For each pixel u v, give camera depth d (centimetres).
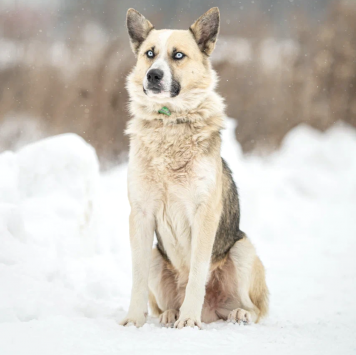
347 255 1271
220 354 503
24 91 2202
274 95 2570
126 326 618
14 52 2406
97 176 1051
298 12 3175
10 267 697
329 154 2372
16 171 1010
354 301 878
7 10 2936
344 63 2819
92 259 905
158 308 776
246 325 671
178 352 504
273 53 2789
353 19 2956
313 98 2716
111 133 2128
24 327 551
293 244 1402
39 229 905
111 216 1302
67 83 2206
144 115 704
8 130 2108
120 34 2909
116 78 2205
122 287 855
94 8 3341
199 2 3631
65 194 1041
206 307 746
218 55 2627
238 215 787
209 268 725
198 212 673
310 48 2905
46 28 2900
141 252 678
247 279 736
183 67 713
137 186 684
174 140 677
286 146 2462
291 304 871
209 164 675
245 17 3159
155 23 3325
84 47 2442
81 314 658
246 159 2420
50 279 741
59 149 1063
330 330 622
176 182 677
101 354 489
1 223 754
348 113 2780
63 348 499
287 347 535
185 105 696
